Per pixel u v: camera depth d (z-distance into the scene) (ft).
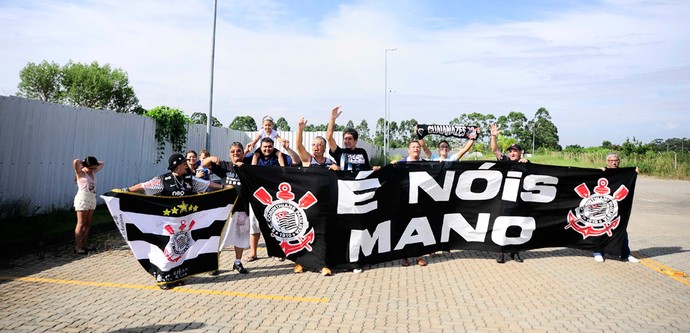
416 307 16.51
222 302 16.84
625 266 23.15
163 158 45.75
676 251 26.96
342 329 14.35
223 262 23.00
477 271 21.84
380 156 152.35
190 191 19.71
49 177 31.58
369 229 22.13
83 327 14.10
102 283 18.98
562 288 19.12
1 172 27.99
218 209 20.26
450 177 23.82
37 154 30.53
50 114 31.50
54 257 23.20
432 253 23.70
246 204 21.17
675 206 52.19
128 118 40.06
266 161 23.49
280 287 18.85
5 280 19.06
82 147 34.65
